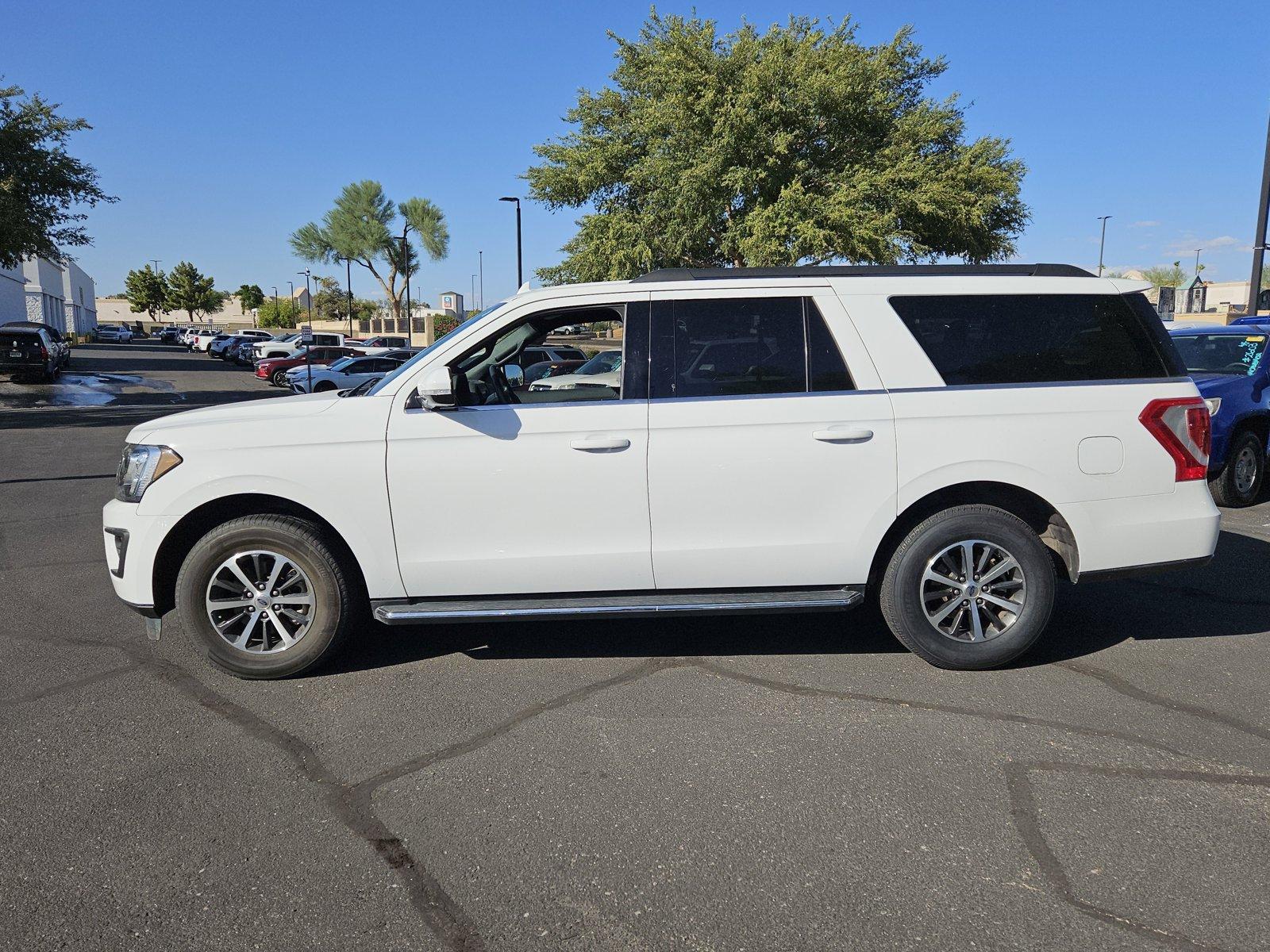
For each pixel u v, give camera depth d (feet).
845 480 14.03
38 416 62.28
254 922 8.54
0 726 12.85
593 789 10.99
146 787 11.10
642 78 70.95
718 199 64.80
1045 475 14.17
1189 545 14.61
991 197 67.00
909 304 14.38
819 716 12.95
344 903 8.83
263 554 14.25
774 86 63.16
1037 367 14.38
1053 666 14.87
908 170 64.03
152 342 262.26
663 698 13.66
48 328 106.32
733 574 14.23
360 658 15.53
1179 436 14.51
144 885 9.13
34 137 83.92
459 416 13.85
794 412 13.94
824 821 10.19
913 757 11.70
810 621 17.29
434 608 14.03
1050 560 14.37
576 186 75.61
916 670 14.73
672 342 14.16
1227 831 9.94
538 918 8.57
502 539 14.02
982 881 9.05
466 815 10.43
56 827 10.21
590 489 13.91
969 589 14.44
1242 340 29.91
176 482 13.82
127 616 17.97
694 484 13.93
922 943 8.14
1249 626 16.92
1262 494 30.78
